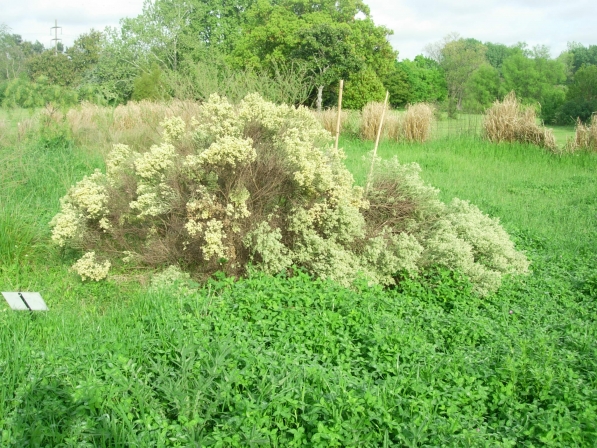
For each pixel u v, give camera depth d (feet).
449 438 11.41
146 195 20.17
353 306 17.12
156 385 12.84
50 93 52.08
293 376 12.86
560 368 14.55
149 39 128.26
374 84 119.75
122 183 22.61
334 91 119.55
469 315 18.76
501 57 266.16
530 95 150.20
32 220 24.16
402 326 16.38
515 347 15.55
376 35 126.72
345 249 22.31
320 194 21.38
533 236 28.19
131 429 11.16
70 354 13.74
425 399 12.60
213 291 18.89
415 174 25.61
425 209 24.84
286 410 11.81
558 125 121.60
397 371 13.83
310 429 11.77
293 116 23.08
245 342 14.26
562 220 32.19
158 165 20.42
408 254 21.63
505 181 42.29
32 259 22.36
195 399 12.05
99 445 11.16
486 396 13.19
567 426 11.90
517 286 21.85
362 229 22.81
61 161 35.81
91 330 15.35
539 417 12.46
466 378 13.74
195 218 19.97
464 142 57.77
